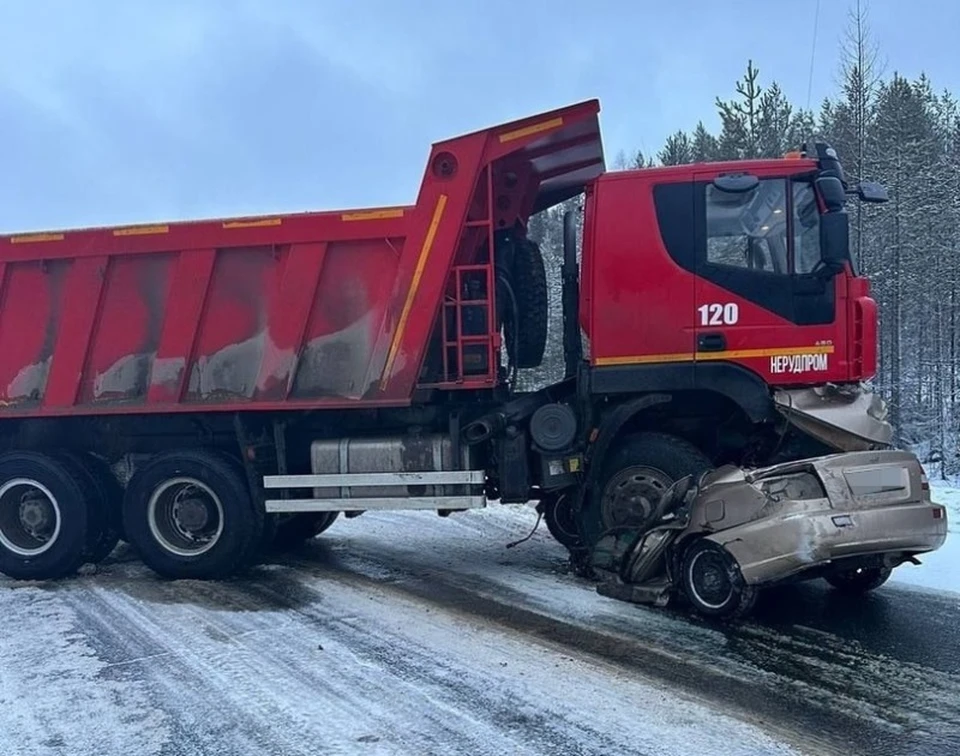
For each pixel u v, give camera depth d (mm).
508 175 6883
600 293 6211
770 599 6070
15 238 7172
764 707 4207
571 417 6449
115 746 3910
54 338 7254
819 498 5293
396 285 6547
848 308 5984
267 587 6723
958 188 28953
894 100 29828
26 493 7328
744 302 6012
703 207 6086
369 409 6980
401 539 8586
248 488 7082
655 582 6043
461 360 6574
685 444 6230
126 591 6734
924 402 29422
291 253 6738
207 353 6973
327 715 4191
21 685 4688
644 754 3723
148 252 7004
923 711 4145
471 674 4699
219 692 4520
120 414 7223
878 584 6066
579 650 5059
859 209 18719
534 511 10055
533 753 3746
